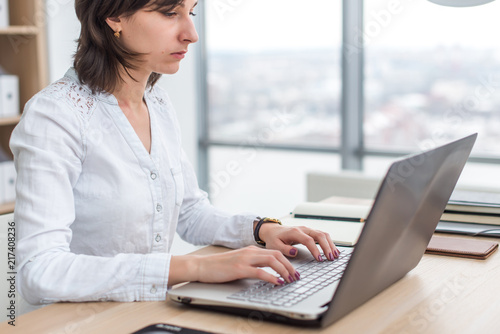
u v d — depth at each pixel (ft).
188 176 4.63
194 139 14.67
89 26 3.71
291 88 13.61
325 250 3.63
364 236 2.54
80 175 3.76
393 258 3.05
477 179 11.78
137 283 3.14
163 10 3.57
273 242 3.85
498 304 3.01
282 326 2.71
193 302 2.93
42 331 2.73
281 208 14.30
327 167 13.50
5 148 10.37
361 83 12.78
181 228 4.62
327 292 2.94
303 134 13.70
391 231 2.79
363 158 13.08
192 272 3.15
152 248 4.05
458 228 4.56
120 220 3.82
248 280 3.20
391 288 3.26
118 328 2.75
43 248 3.23
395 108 12.50
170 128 4.39
